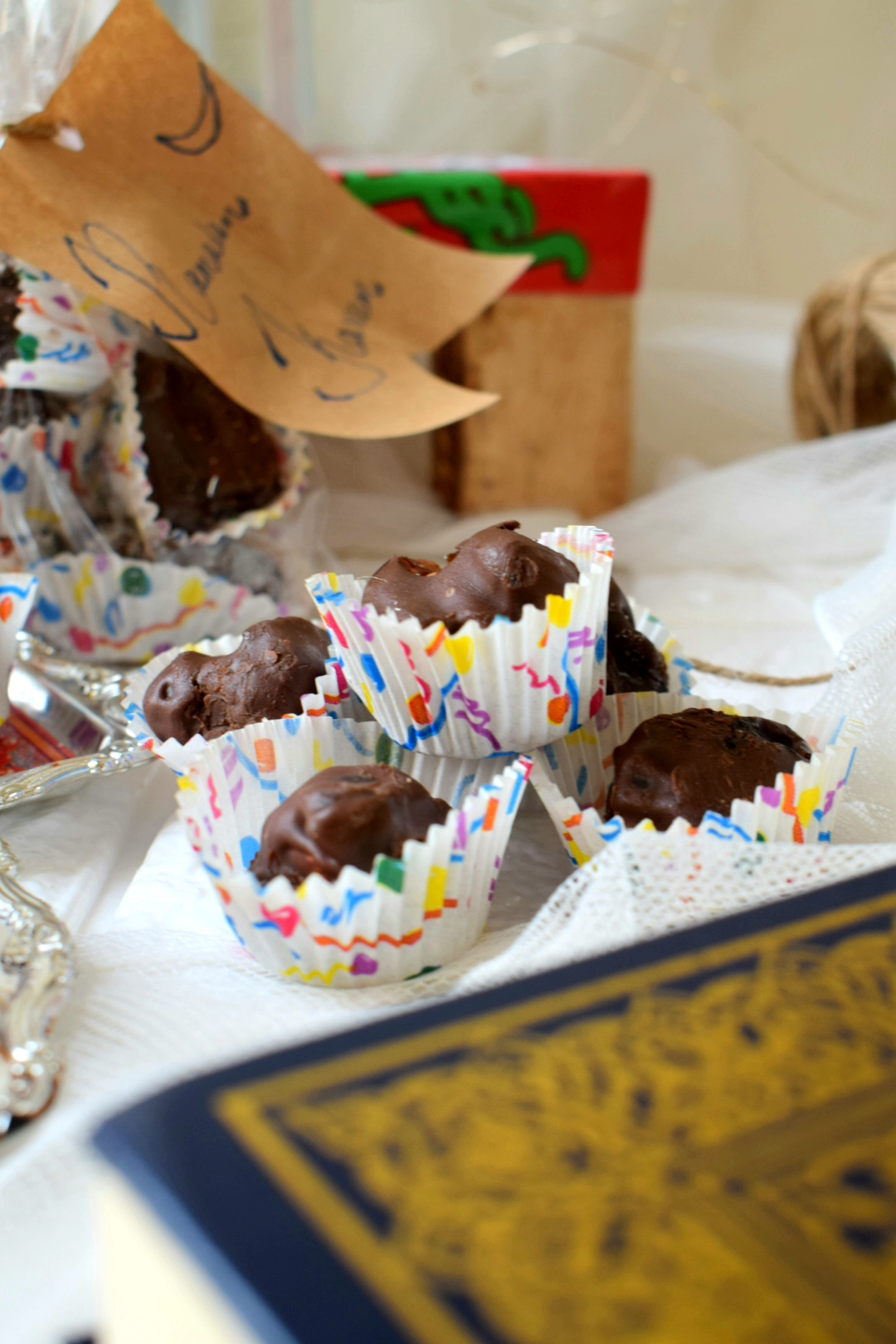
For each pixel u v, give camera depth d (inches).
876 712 12.9
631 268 21.6
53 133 14.8
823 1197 8.8
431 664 11.9
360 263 16.3
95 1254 9.9
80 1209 10.0
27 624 15.7
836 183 30.9
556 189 21.0
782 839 11.8
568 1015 9.5
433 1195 8.7
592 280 21.5
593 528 13.1
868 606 14.5
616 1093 9.1
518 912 12.3
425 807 11.4
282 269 15.8
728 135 30.3
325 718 12.5
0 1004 10.8
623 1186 8.8
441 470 23.2
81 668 15.1
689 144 30.4
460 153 30.1
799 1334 8.3
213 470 15.8
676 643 14.4
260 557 16.2
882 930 10.1
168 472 15.6
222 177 15.7
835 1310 8.4
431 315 16.4
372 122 29.7
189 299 14.9
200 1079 9.1
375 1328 8.2
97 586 15.7
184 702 13.0
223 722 12.9
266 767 12.3
